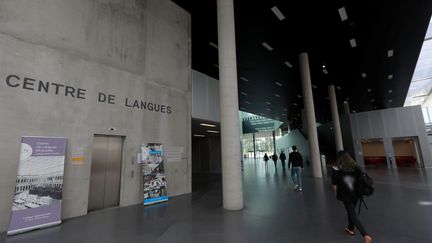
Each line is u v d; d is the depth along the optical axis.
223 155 5.76
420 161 17.97
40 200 4.34
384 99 22.23
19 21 4.64
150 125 6.97
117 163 6.21
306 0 7.59
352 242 3.23
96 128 5.63
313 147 11.91
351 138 20.88
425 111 36.34
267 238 3.46
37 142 4.49
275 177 11.96
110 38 6.21
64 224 4.46
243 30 9.36
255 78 15.01
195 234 3.74
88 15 5.80
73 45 5.42
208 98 9.70
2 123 4.22
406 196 6.32
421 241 3.20
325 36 9.98
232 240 3.42
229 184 5.51
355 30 9.47
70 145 5.11
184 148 8.05
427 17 8.59
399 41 10.42
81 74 5.49
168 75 7.82
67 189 4.96
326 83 16.66
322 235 3.53
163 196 6.59
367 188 3.43
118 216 5.00
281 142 37.53
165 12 8.00
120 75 6.33
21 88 4.52
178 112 8.05
